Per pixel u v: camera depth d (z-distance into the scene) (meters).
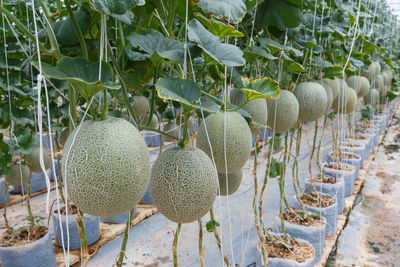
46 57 1.12
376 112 6.64
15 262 1.89
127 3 0.73
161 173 0.94
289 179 3.73
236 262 2.15
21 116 1.88
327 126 6.66
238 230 2.55
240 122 1.17
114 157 0.75
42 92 1.94
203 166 0.95
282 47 1.53
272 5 1.53
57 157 2.47
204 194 0.94
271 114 1.62
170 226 2.70
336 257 2.44
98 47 1.03
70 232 2.23
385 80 5.79
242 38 1.73
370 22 3.75
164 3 1.16
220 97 1.56
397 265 2.34
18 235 2.03
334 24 2.37
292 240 1.99
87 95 0.79
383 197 3.55
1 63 1.73
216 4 0.96
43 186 3.50
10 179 2.07
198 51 1.03
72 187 0.77
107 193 0.76
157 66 1.05
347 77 3.28
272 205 3.02
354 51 2.87
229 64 0.93
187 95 0.87
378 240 2.68
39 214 2.95
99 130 0.78
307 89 1.83
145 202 3.00
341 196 2.78
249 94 0.99
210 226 1.53
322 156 4.61
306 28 1.98
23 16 2.07
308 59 2.09
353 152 4.04
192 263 2.19
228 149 1.13
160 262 2.22
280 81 1.80
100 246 2.38
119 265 1.19
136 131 0.83
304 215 2.20
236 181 1.39
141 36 1.04
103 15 0.77
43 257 1.95
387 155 5.26
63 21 1.04
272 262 1.78
